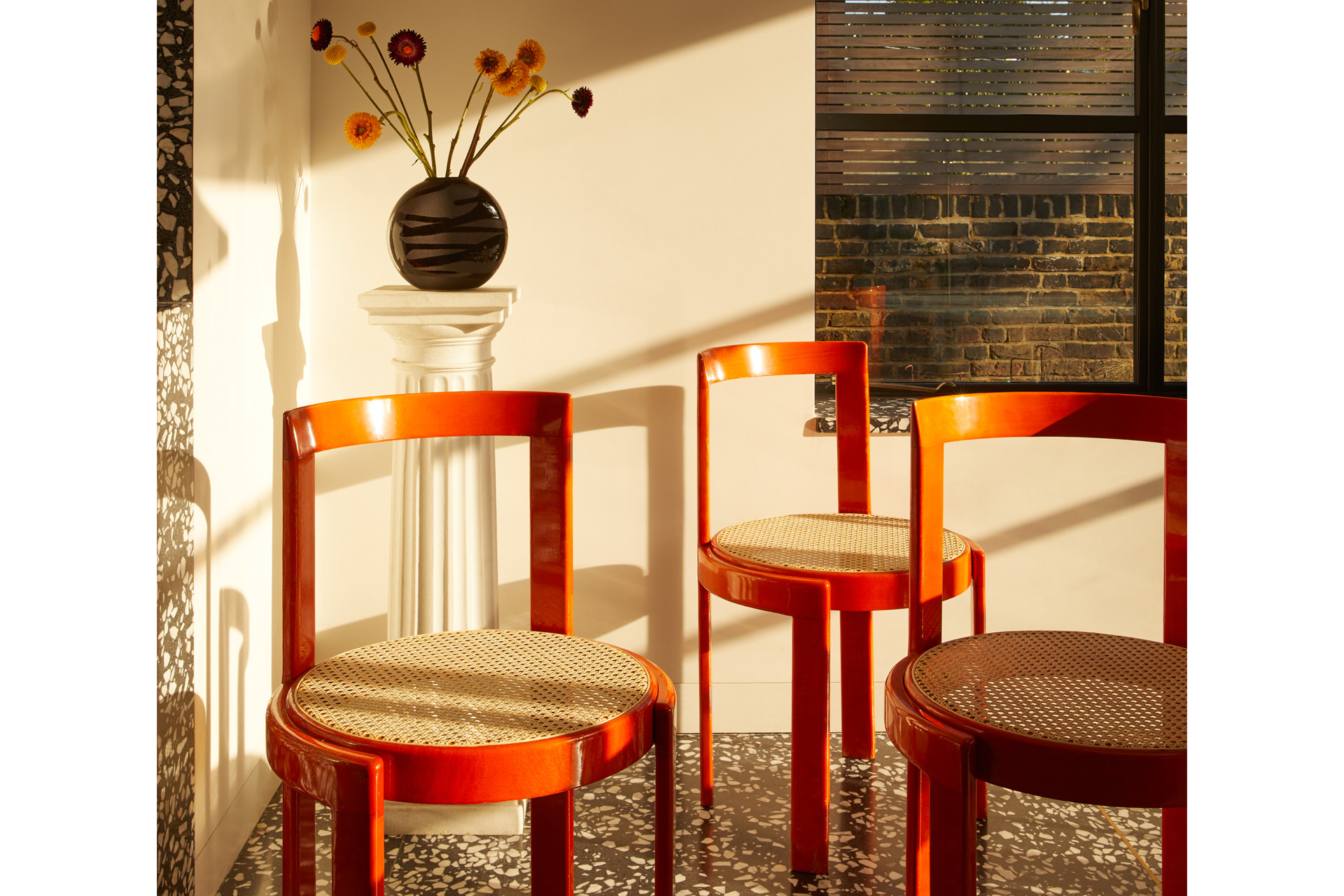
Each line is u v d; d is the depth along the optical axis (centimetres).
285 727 123
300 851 131
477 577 198
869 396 263
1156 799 112
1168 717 122
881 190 261
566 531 157
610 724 122
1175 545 150
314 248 234
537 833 159
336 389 237
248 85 186
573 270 239
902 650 253
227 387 177
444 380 196
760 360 218
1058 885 182
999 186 262
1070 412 151
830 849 194
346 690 132
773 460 248
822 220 260
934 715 124
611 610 249
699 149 239
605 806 213
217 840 178
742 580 181
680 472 246
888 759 235
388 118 233
